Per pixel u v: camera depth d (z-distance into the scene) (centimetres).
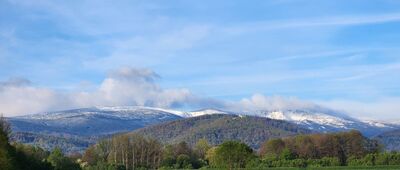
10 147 13888
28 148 18175
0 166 12588
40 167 16462
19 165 14262
